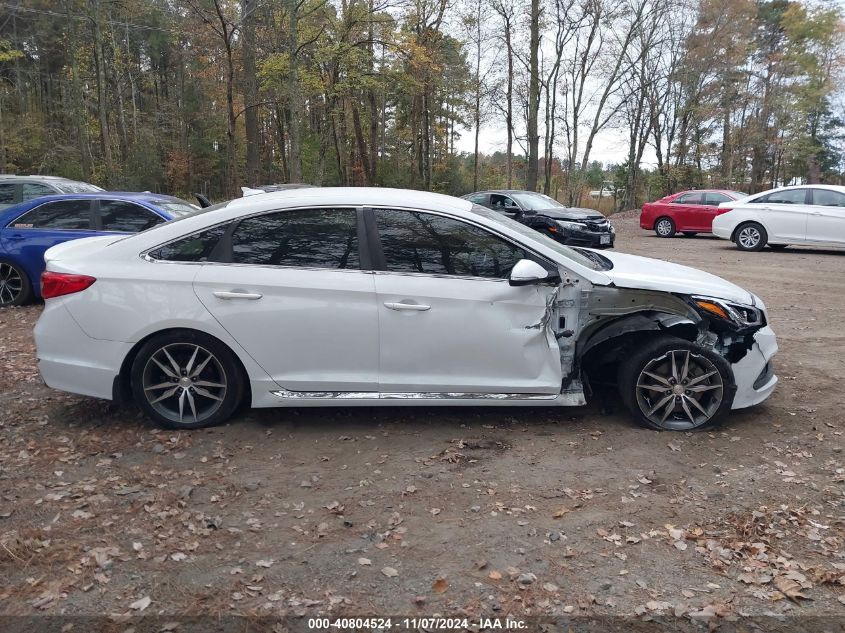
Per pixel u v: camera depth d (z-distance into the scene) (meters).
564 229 15.49
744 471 3.95
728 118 38.50
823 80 37.66
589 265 4.62
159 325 4.34
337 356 4.38
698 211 19.62
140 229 8.84
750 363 4.52
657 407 4.50
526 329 4.38
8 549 3.09
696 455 4.17
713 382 4.46
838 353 6.58
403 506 3.54
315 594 2.78
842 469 3.96
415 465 4.03
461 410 4.93
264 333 4.35
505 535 3.25
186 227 4.48
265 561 3.02
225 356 4.43
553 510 3.50
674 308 4.41
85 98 33.44
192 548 3.13
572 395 4.50
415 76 28.33
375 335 4.35
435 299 4.33
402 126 45.09
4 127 32.34
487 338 4.36
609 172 52.34
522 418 4.79
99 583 2.86
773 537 3.23
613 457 4.13
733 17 34.84
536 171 28.27
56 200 8.95
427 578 2.89
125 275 4.38
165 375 4.52
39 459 4.10
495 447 4.29
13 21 35.78
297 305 4.33
